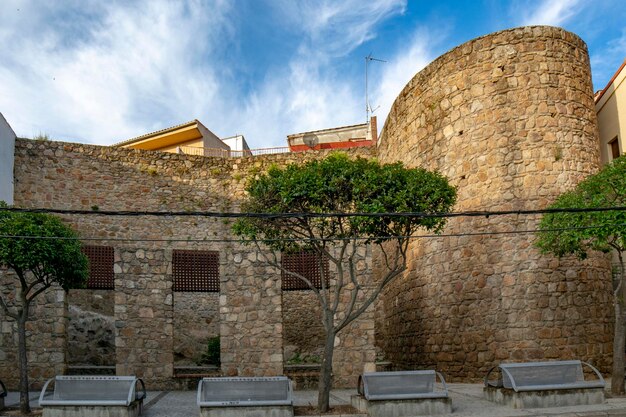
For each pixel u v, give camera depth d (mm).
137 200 22922
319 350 22594
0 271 15852
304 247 13383
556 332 15273
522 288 15664
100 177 22594
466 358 16438
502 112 16734
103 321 19812
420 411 10812
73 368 17250
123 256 16109
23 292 11883
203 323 22984
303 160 24422
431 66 18766
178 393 14898
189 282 18594
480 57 17328
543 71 16641
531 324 15406
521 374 11617
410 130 19781
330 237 13227
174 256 18578
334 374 15773
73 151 22344
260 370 15906
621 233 11625
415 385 11312
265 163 24344
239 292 16297
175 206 23359
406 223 12508
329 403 12609
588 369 15086
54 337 15797
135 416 11000
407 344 19391
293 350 22438
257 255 16484
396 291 20703
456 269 17062
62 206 21812
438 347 17406
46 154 21859
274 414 10734
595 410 10383
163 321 16000
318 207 12312
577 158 16266
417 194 12367
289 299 23469
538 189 16047
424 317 18203
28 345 15664
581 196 12812
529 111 16500
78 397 10945
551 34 16859
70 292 21281
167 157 23656
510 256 15984
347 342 15953
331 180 12320
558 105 16469
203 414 10672
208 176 23984
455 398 12766
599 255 15852
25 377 11445
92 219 22188
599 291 15641
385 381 11320
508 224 16156
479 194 16750
